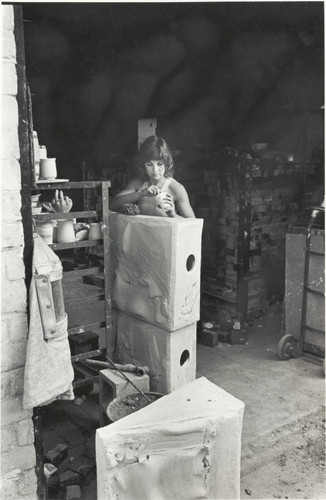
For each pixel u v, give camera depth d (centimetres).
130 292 334
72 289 379
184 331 319
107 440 218
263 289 511
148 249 312
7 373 228
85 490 272
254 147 500
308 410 347
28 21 462
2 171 212
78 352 343
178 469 230
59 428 324
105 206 306
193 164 515
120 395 287
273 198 493
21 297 226
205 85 563
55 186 287
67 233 301
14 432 236
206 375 395
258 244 492
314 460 308
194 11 461
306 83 516
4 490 239
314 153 520
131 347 343
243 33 514
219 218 497
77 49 541
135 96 605
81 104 650
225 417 231
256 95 544
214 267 510
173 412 236
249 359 426
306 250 409
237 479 242
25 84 213
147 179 370
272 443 316
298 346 429
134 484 227
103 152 655
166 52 549
